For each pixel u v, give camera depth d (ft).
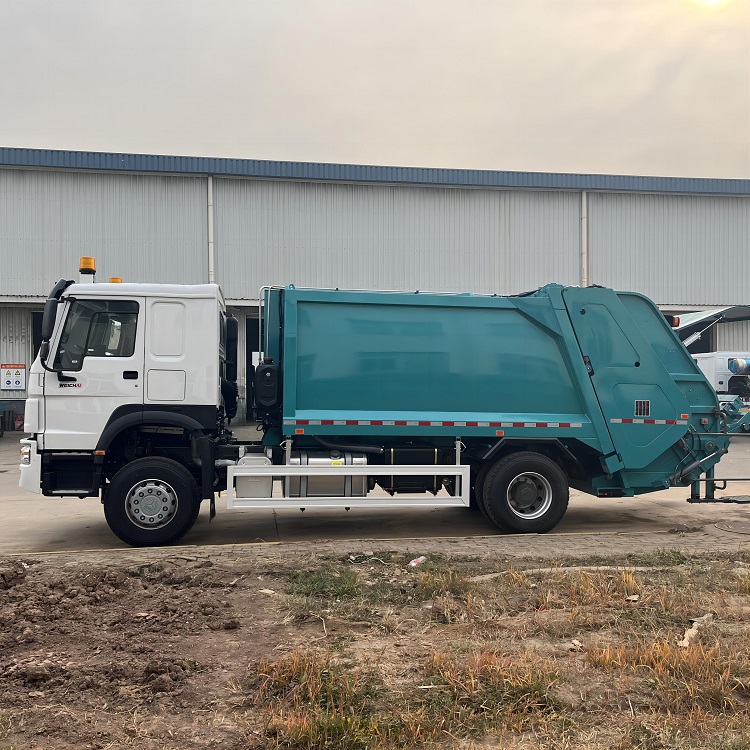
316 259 71.97
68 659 12.83
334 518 29.35
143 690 11.56
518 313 25.67
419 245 73.31
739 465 48.42
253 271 71.10
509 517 24.98
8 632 14.24
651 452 25.90
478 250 74.13
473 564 19.99
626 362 25.90
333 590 17.10
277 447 25.22
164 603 16.02
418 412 24.90
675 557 20.81
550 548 22.53
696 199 77.30
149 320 23.12
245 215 70.95
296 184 71.72
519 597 16.85
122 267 69.10
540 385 25.66
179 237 69.92
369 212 72.74
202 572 18.81
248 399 26.94
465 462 26.63
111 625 14.65
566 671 12.37
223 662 12.75
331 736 10.02
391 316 25.02
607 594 16.74
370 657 12.98
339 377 24.56
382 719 10.54
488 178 73.51
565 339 25.53
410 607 16.10
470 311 25.46
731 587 17.52
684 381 26.53
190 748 9.81
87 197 68.64
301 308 24.59
